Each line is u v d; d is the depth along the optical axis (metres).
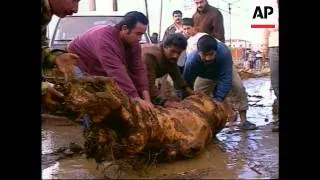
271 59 4.29
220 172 3.46
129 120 3.44
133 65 4.12
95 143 3.55
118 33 4.08
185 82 4.31
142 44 4.16
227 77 4.39
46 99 3.55
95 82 3.38
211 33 4.33
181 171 3.51
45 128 3.74
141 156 3.59
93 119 3.42
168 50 4.22
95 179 3.32
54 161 3.61
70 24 4.04
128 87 3.99
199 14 4.30
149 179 3.34
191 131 3.84
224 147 4.04
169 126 3.69
